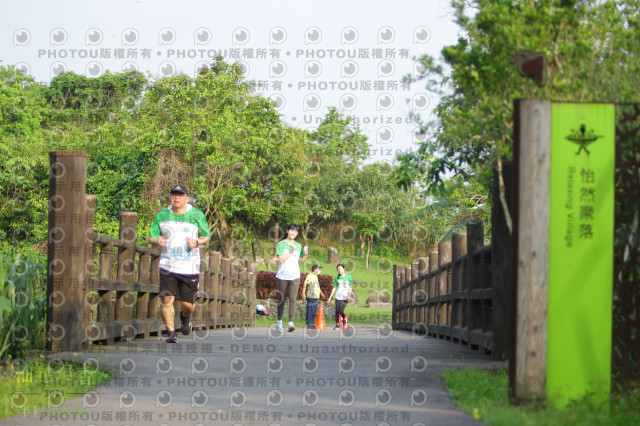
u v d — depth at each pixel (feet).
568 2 23.22
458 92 27.14
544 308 18.65
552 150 18.81
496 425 16.70
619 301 20.58
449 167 30.48
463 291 39.63
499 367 25.90
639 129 20.21
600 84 22.43
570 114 18.86
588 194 18.80
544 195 18.66
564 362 18.71
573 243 18.81
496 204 28.66
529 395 18.60
